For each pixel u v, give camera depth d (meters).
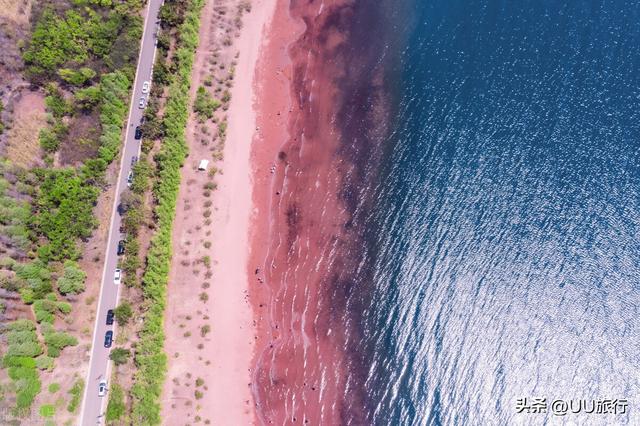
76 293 79.44
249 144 92.94
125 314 77.44
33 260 78.00
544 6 100.56
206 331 81.31
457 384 80.38
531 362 80.25
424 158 93.00
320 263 86.94
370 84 97.94
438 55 99.50
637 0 98.81
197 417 76.81
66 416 73.12
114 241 82.81
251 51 99.19
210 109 93.88
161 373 77.75
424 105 96.44
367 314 84.50
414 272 86.50
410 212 89.88
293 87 97.31
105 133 86.38
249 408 78.31
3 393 71.00
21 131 81.88
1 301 73.69
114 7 95.25
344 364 81.69
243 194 89.88
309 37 100.69
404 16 102.06
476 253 86.75
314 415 78.69
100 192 85.06
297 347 82.12
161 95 92.12
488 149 92.75
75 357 76.44
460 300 84.62
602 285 83.00
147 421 74.00
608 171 89.88
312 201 90.31
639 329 80.19
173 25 96.25
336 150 93.56
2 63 83.50
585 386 78.31
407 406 79.56
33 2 88.81
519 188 89.94
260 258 86.50
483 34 100.12
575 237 86.19
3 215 76.44
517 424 77.50
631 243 85.19
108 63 90.94
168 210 85.75
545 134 92.94
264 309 83.81
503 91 96.31
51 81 86.94
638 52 96.31
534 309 82.88
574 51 97.50
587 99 94.44
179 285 83.56
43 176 81.44
